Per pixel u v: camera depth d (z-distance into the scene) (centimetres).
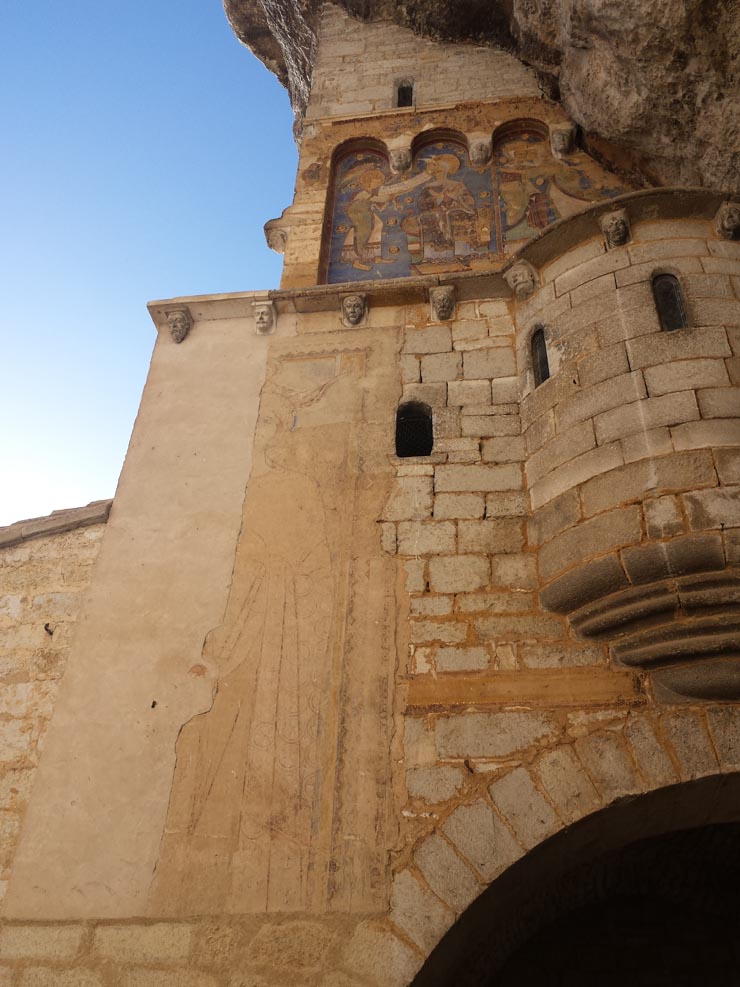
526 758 517
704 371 577
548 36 923
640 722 514
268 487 680
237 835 523
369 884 492
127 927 501
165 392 762
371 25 1134
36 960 496
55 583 667
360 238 902
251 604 618
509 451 659
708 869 730
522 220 888
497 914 544
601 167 920
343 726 552
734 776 486
